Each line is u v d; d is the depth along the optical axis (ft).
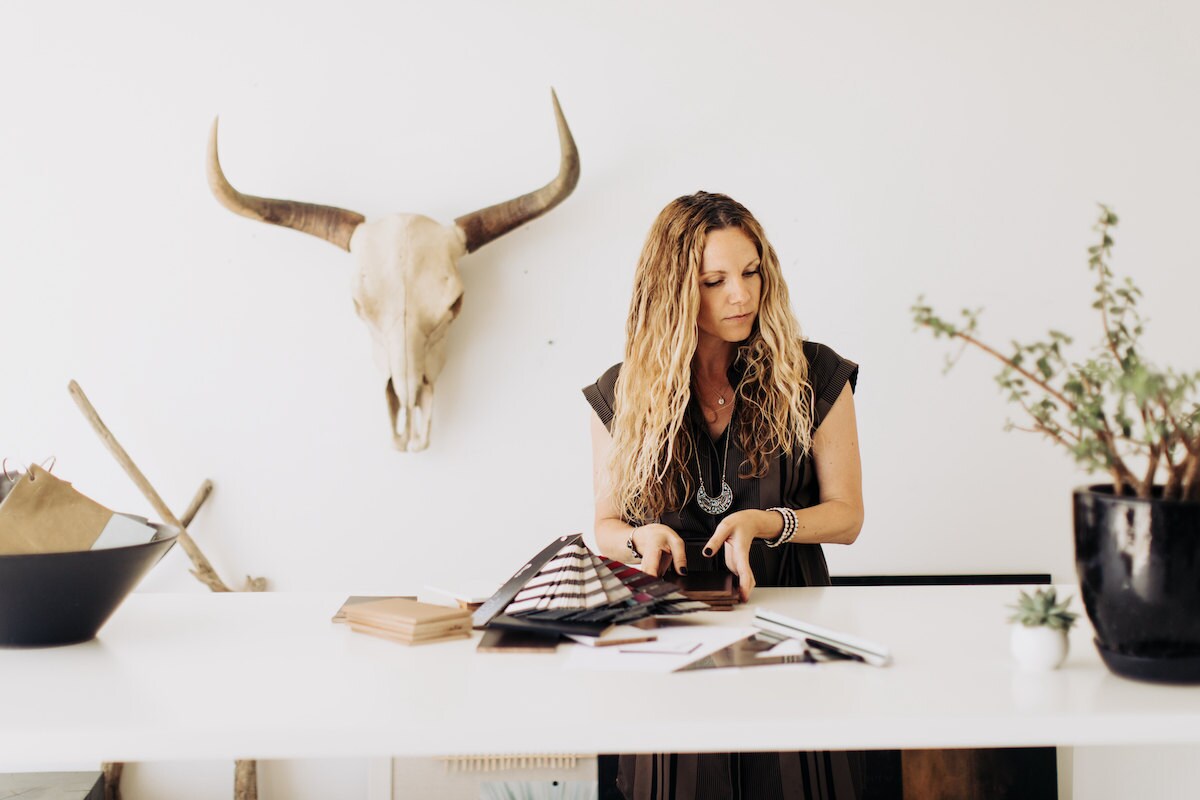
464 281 9.07
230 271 9.02
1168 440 3.33
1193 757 4.09
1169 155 9.19
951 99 9.13
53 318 8.95
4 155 8.92
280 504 9.06
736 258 5.49
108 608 4.17
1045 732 3.16
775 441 5.59
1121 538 3.41
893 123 9.13
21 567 3.90
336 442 9.07
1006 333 9.16
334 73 9.02
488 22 9.07
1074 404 3.46
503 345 9.11
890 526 9.20
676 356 5.54
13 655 3.96
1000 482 9.19
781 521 5.16
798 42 9.12
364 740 3.11
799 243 9.14
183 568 8.98
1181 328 9.18
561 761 8.57
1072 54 9.16
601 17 9.09
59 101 8.93
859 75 9.12
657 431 5.61
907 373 9.17
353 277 8.50
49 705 3.32
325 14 9.01
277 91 9.00
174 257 9.00
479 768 8.59
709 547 5.01
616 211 9.10
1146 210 9.18
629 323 5.87
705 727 3.12
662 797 5.33
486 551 9.14
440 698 3.39
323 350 9.04
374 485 9.09
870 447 9.17
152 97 8.98
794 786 5.17
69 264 8.96
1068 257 9.16
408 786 8.63
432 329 8.59
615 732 3.12
